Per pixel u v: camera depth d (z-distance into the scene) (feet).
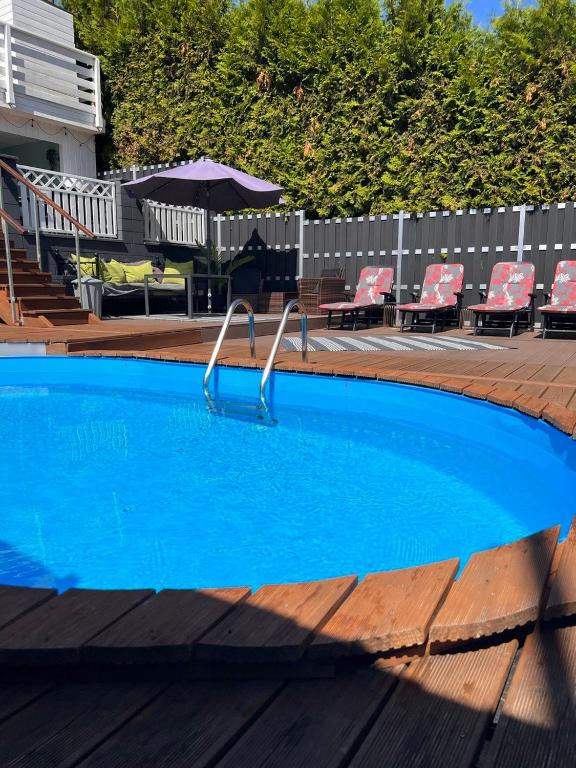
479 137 31.65
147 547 7.56
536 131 30.01
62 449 12.03
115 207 33.27
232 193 33.19
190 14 39.58
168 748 3.35
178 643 3.89
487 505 9.07
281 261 37.09
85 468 10.84
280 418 14.58
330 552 7.43
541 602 4.34
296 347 21.85
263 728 3.50
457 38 31.86
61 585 6.62
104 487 9.88
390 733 3.42
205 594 4.62
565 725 3.39
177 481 10.20
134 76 43.39
